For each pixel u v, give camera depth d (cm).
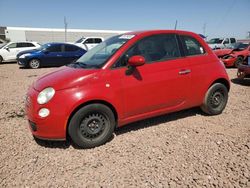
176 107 486
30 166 363
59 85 390
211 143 421
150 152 394
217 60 534
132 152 396
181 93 482
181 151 396
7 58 1936
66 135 398
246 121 521
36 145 425
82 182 326
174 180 325
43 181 329
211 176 331
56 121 383
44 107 384
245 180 322
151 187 313
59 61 1641
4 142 438
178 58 481
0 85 955
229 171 341
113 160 374
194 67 495
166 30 486
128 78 423
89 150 405
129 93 424
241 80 1011
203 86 510
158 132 466
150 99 447
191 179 326
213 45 2423
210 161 366
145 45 453
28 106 410
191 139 437
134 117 443
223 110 582
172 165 357
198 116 546
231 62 1373
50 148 414
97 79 402
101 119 412
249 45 1455
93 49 511
